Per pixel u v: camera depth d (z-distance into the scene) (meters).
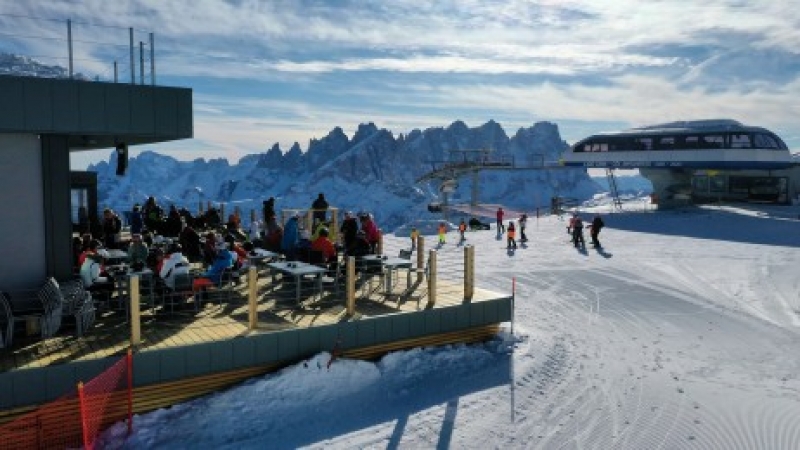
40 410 9.23
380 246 17.97
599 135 60.75
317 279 14.38
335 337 12.04
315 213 20.19
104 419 9.77
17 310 11.33
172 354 10.30
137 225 20.70
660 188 61.03
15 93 10.61
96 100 11.38
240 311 12.77
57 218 11.77
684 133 54.25
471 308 14.13
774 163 51.16
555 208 61.22
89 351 10.04
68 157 11.84
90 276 11.99
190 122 12.51
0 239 11.25
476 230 44.84
